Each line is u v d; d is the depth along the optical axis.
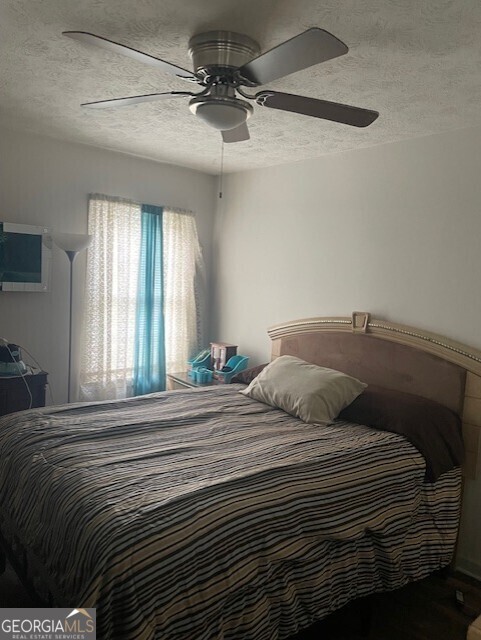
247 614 1.61
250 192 4.04
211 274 4.41
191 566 1.49
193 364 4.08
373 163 3.16
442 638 2.13
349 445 2.27
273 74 1.62
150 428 2.40
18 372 3.06
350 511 1.95
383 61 1.92
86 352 3.65
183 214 4.13
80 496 1.67
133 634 1.33
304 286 3.62
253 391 3.05
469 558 2.66
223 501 1.67
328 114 1.93
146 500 1.63
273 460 2.03
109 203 3.65
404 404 2.60
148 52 1.95
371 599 2.09
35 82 2.33
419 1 1.49
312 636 2.09
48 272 3.41
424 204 2.90
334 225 3.40
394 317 3.06
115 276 3.76
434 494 2.36
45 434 2.20
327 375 2.85
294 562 1.76
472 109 2.42
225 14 1.63
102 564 1.39
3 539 2.10
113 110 2.72
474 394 2.62
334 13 1.59
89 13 1.66
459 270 2.75
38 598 1.80
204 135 3.15
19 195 3.29
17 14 1.68
